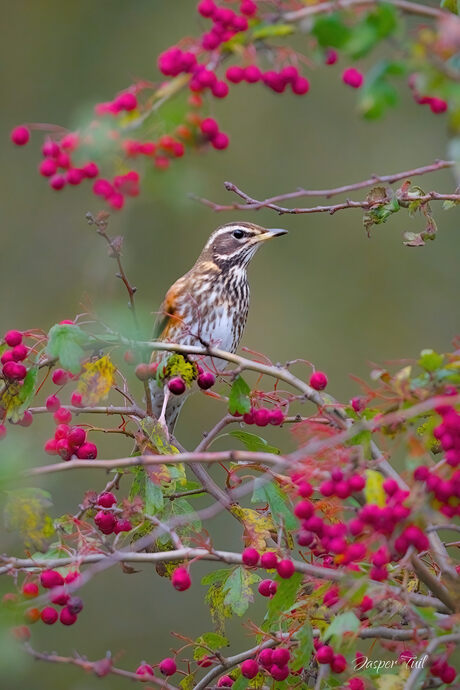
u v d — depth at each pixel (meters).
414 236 10.78
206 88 8.18
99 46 27.61
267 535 9.58
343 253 25.36
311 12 7.03
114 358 9.49
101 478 21.88
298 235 25.47
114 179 8.52
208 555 8.76
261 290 25.00
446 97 6.83
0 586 8.79
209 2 7.95
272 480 9.59
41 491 8.48
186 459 8.12
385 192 10.64
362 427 7.81
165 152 8.26
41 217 26.03
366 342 24.55
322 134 26.14
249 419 9.45
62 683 20.02
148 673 9.87
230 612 10.13
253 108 26.34
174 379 9.80
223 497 10.00
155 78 26.98
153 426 10.00
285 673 9.20
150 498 9.95
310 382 9.06
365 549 7.71
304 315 24.75
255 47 8.06
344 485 7.82
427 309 24.81
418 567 8.34
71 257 25.62
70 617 9.02
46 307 25.17
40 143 27.03
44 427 18.88
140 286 24.31
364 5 6.93
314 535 8.92
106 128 8.16
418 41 6.84
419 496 7.53
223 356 9.01
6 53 27.53
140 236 24.58
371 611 8.54
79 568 9.73
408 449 7.57
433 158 25.34
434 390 7.71
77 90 27.34
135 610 21.44
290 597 8.80
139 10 27.81
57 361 9.34
